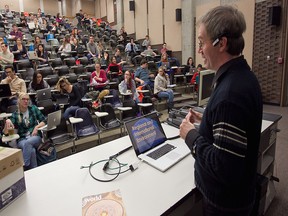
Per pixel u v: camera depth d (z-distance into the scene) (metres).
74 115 3.76
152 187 1.18
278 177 2.48
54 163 1.47
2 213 1.04
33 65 6.19
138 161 1.46
